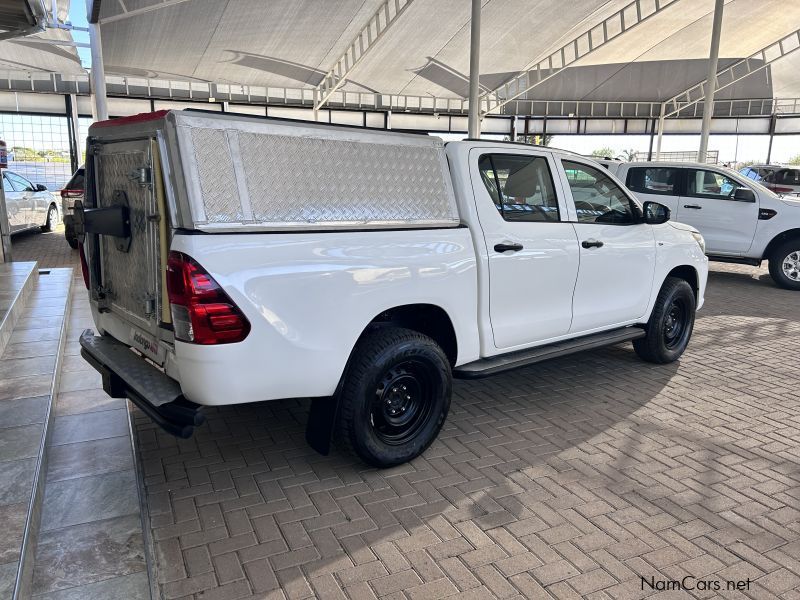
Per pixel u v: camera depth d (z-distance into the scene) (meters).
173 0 12.04
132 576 2.63
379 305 3.50
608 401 4.97
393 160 3.65
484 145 4.21
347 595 2.66
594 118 27.42
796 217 9.76
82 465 3.54
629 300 5.28
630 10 16.55
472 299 4.03
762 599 2.68
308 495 3.47
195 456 3.92
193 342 2.92
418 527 3.18
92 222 3.31
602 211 5.06
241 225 3.01
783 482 3.70
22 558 2.44
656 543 3.07
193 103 22.45
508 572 2.84
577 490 3.57
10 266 8.10
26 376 4.51
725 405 4.92
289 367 3.17
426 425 3.86
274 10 14.25
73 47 16.05
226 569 2.82
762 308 8.66
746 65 22.05
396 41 17.00
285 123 3.22
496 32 16.73
